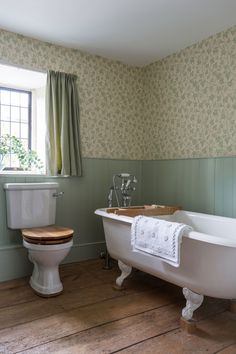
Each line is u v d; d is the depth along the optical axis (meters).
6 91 3.44
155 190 3.56
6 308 2.14
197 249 1.82
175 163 3.30
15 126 3.51
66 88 3.08
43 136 3.39
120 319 2.00
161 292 2.46
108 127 3.44
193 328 1.85
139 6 2.37
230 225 2.41
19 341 1.73
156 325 1.93
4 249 2.72
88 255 3.32
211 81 2.90
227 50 2.75
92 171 3.33
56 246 2.29
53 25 2.68
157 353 1.64
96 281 2.68
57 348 1.67
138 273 2.92
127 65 3.60
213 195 2.89
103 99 3.40
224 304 2.25
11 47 2.80
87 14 2.49
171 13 2.48
